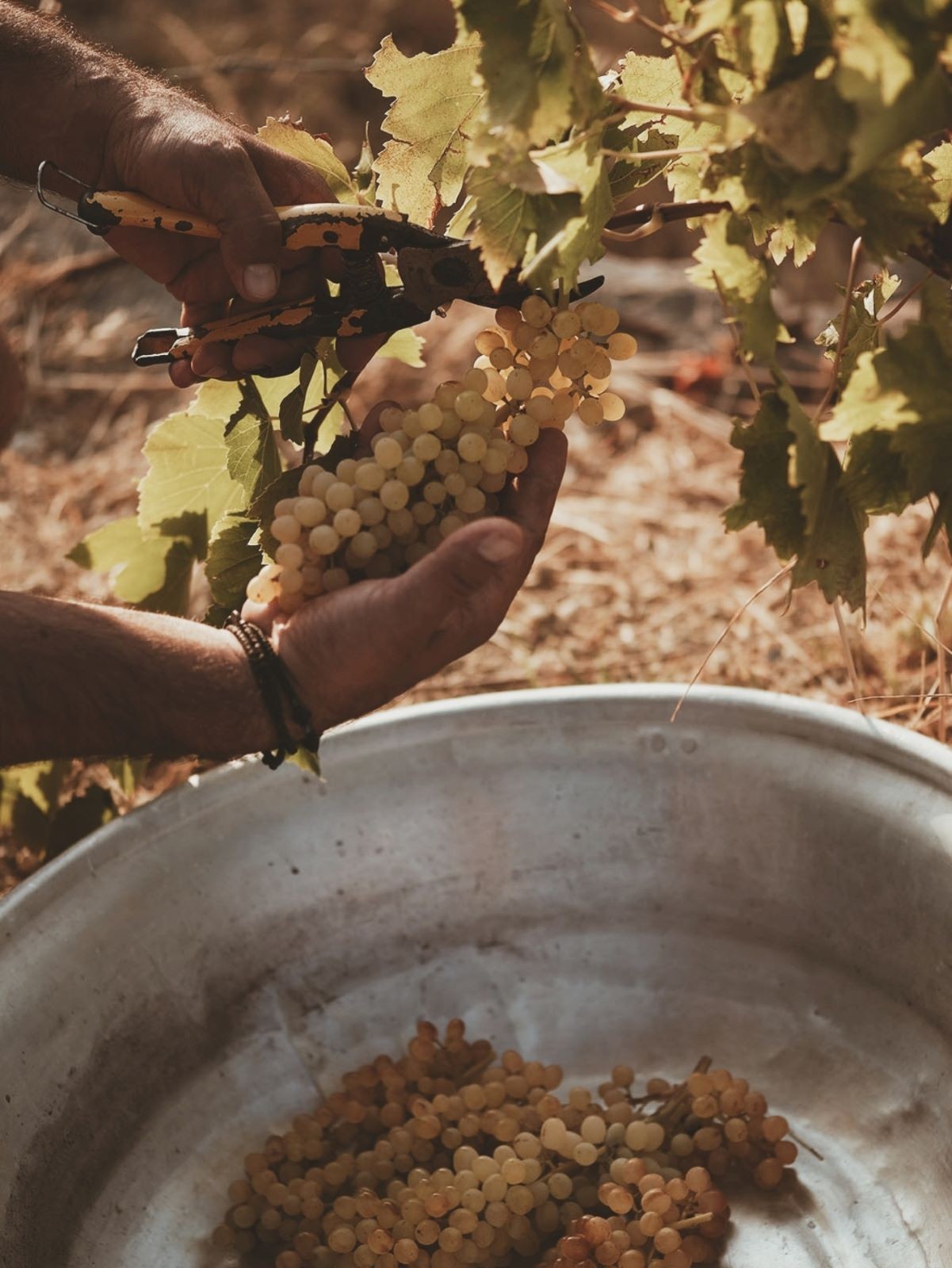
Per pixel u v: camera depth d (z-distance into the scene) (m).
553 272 0.82
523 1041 1.09
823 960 1.05
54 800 1.30
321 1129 1.02
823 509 0.82
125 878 1.04
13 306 2.28
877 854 1.01
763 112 0.73
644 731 1.10
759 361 0.81
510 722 1.11
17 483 1.95
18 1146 0.93
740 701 1.07
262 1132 1.05
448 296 0.90
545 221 0.82
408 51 3.14
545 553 1.74
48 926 1.00
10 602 0.86
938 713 1.32
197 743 0.88
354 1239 0.95
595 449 1.94
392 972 1.11
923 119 0.70
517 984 1.11
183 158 0.92
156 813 1.06
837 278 2.21
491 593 0.87
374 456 0.88
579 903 1.12
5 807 1.30
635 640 1.60
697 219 0.85
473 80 0.82
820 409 0.88
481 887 1.12
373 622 0.83
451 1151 1.01
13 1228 0.91
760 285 0.81
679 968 1.10
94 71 0.98
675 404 1.97
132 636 0.86
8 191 2.49
